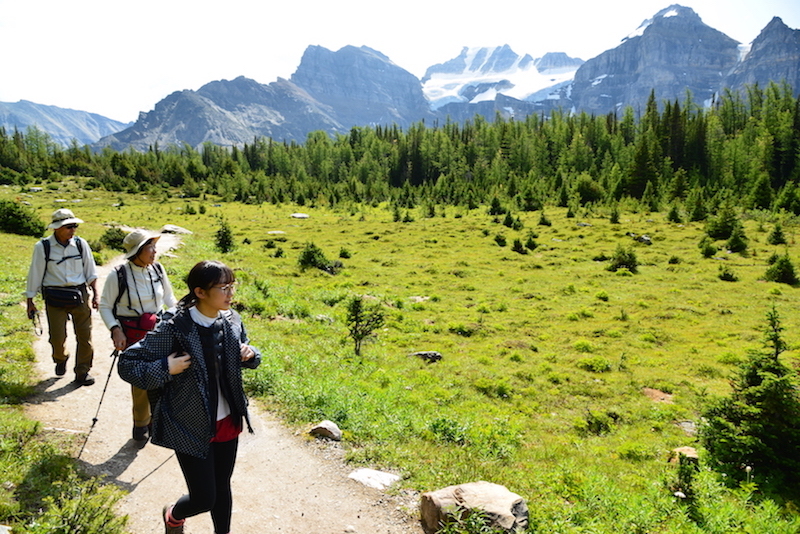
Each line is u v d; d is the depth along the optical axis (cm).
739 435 1048
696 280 3650
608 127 15550
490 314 2716
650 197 7588
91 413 721
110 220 5509
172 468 591
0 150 12581
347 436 744
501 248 4862
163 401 361
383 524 525
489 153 14638
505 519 496
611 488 711
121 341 590
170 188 12438
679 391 1722
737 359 2042
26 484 495
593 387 1728
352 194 11100
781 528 669
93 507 445
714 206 6900
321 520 522
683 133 12031
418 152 14925
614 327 2553
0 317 1149
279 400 862
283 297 2355
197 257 3250
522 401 1557
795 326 2559
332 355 1559
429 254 4488
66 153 15562
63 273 792
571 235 5394
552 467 854
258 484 585
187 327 357
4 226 3042
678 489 812
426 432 870
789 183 6756
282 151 16600
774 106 12719
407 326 2311
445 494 530
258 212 7906
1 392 721
